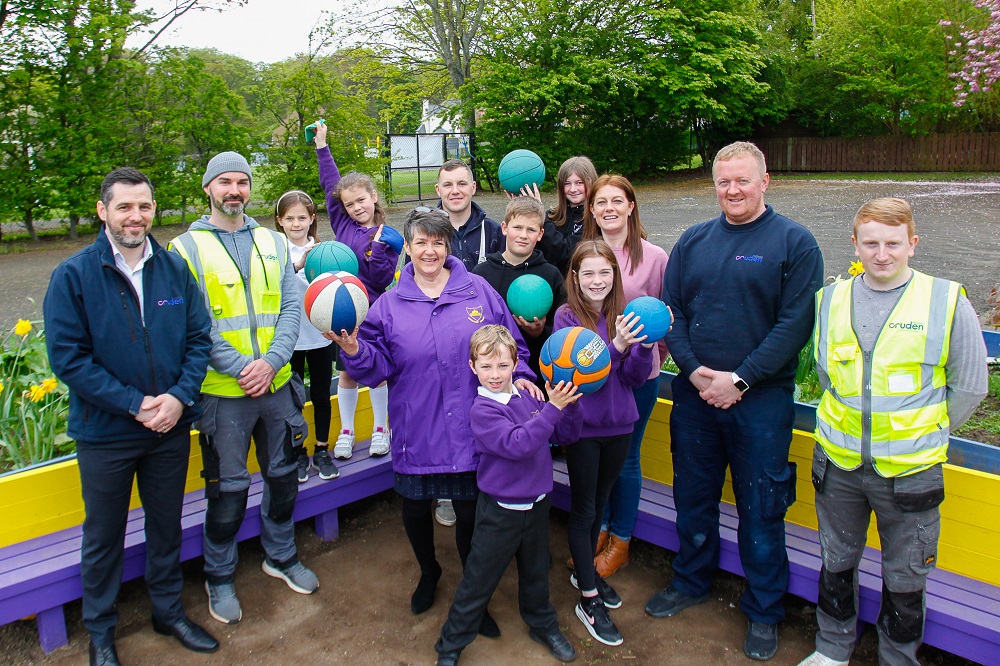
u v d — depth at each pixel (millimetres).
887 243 2660
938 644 2928
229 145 16422
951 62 23031
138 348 2938
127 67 15234
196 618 3510
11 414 4555
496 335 2971
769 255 3021
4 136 14539
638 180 25438
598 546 3930
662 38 23953
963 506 3152
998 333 5266
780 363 2998
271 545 3742
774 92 25719
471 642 3246
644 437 4266
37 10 13930
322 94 17781
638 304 3020
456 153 26719
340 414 4406
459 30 24219
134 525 3654
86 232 16219
